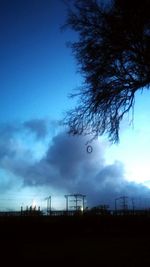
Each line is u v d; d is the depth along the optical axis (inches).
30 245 1047.6
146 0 743.7
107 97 819.4
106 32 785.6
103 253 868.0
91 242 1122.0
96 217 1525.6
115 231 1475.1
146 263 725.3
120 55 785.6
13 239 1207.6
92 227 1469.0
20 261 764.0
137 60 775.1
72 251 909.2
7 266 717.3
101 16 790.5
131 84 805.9
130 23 758.5
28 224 1350.9
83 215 1514.5
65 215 1499.8
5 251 885.2
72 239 1229.7
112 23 776.3
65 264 731.4
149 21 753.6
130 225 1540.4
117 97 821.2
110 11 788.0
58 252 888.9
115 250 917.8
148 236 1293.1
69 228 1416.1
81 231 1430.9
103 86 816.9
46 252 889.5
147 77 789.9
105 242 1115.9
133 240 1159.0
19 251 896.9
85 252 890.1
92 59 808.9
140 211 1851.6
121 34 770.8
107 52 791.7
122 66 795.4
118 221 1541.6
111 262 745.0
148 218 1596.9
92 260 769.6
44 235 1317.7
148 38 758.5
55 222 1402.6
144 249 917.2
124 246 998.4
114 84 813.2
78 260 772.6
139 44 765.9
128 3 756.0
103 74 806.5
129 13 757.3
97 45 801.6
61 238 1263.5
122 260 764.6
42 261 762.8
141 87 805.2
